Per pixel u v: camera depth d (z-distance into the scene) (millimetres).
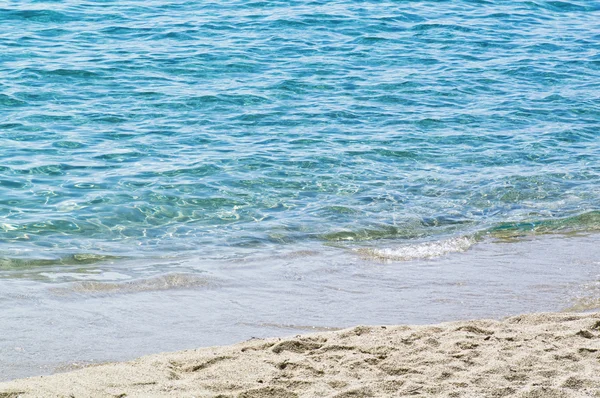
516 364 6434
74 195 11398
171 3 25547
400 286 8875
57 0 25188
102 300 8281
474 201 11766
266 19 23656
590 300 8500
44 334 7363
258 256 9750
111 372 6277
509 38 22984
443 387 6039
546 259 9789
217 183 12062
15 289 8477
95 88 16859
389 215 11203
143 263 9430
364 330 7184
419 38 22531
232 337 7434
